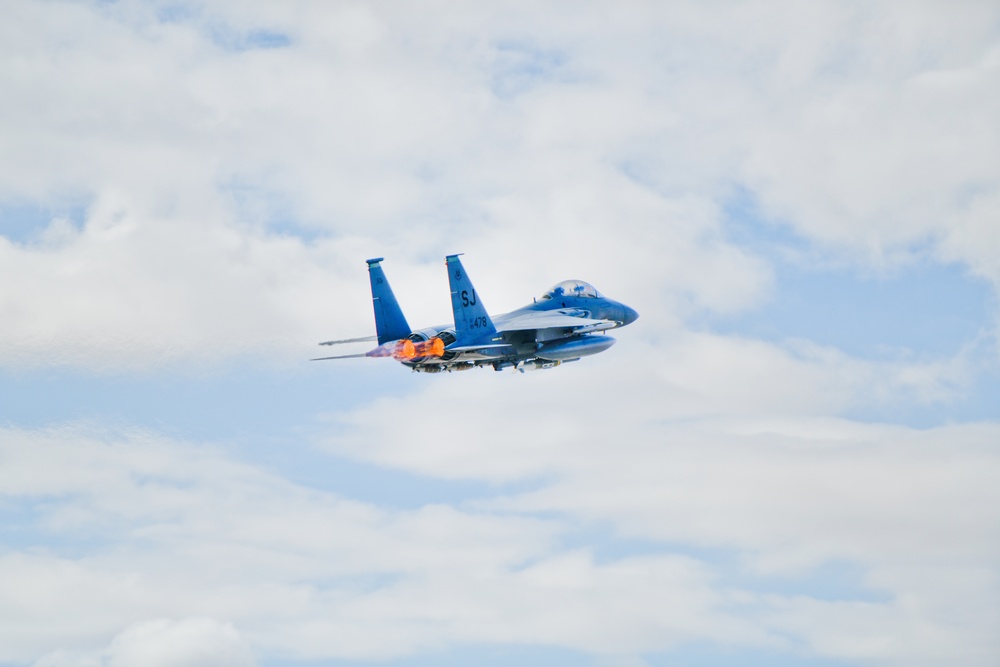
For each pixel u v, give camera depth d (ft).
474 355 643.45
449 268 637.71
